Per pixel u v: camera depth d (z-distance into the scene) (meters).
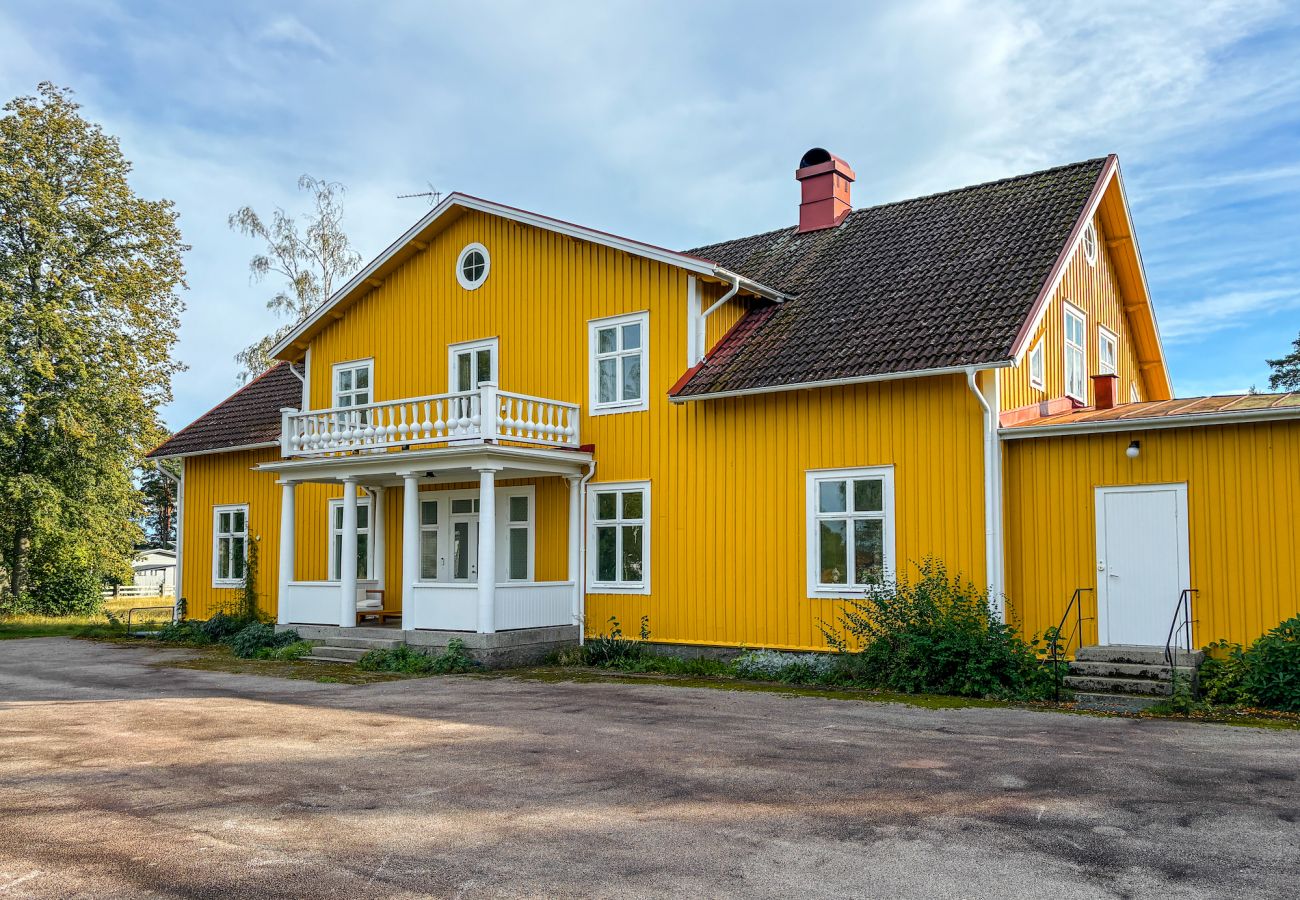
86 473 30.95
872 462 14.26
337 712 11.59
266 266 35.16
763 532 15.23
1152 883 5.49
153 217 32.44
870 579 14.20
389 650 16.28
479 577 15.73
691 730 10.10
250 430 22.95
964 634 12.45
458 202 18.91
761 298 17.12
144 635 22.75
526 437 16.48
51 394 29.92
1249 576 11.81
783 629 14.93
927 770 8.12
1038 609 13.20
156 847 6.34
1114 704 11.34
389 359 20.28
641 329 16.83
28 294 30.08
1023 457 13.45
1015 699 11.79
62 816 7.06
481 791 7.65
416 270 20.05
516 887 5.56
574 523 17.19
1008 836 6.32
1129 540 12.64
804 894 5.39
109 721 11.04
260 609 22.36
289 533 19.00
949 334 13.64
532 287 18.28
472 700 12.43
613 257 17.27
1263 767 8.11
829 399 14.74
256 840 6.46
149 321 32.44
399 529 19.92
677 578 16.08
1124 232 18.23
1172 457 12.41
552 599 16.81
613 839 6.39
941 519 13.62
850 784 7.69
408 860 6.04
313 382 21.58
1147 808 6.90
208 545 23.88
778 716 10.95
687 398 15.27
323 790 7.75
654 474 16.50
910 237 17.30
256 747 9.45
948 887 5.46
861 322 15.05
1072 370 16.62
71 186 30.92
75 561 31.36
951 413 13.64
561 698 12.51
